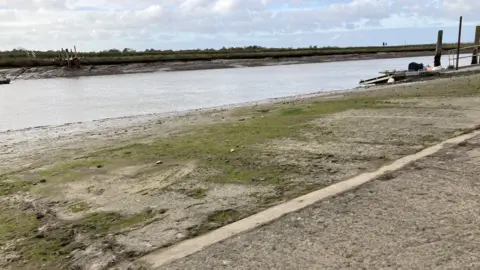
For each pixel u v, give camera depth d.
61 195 4.92
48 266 3.12
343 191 4.25
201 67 48.72
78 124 12.39
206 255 3.06
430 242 3.02
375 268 2.71
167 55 55.44
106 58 48.66
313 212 3.73
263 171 5.33
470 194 3.93
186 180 5.14
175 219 3.86
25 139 9.89
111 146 7.96
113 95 22.34
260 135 7.97
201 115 12.63
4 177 6.00
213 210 4.02
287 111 11.66
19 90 26.86
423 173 4.68
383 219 3.46
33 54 50.00
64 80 35.28
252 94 21.39
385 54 68.19
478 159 5.12
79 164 6.48
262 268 2.80
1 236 3.74
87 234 3.67
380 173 4.82
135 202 4.46
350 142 6.77
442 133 6.96
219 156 6.33
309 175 5.01
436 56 29.48
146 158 6.57
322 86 24.73
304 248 3.05
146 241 3.41
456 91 13.95
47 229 3.84
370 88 19.56
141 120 12.54
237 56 58.44
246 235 3.36
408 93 14.45
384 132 7.43
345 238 3.16
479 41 29.84
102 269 3.00
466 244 2.96
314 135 7.61
